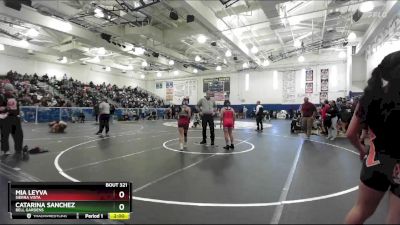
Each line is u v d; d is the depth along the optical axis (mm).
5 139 6906
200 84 31844
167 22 14039
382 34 15031
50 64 25672
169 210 3367
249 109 28516
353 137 2158
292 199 3750
